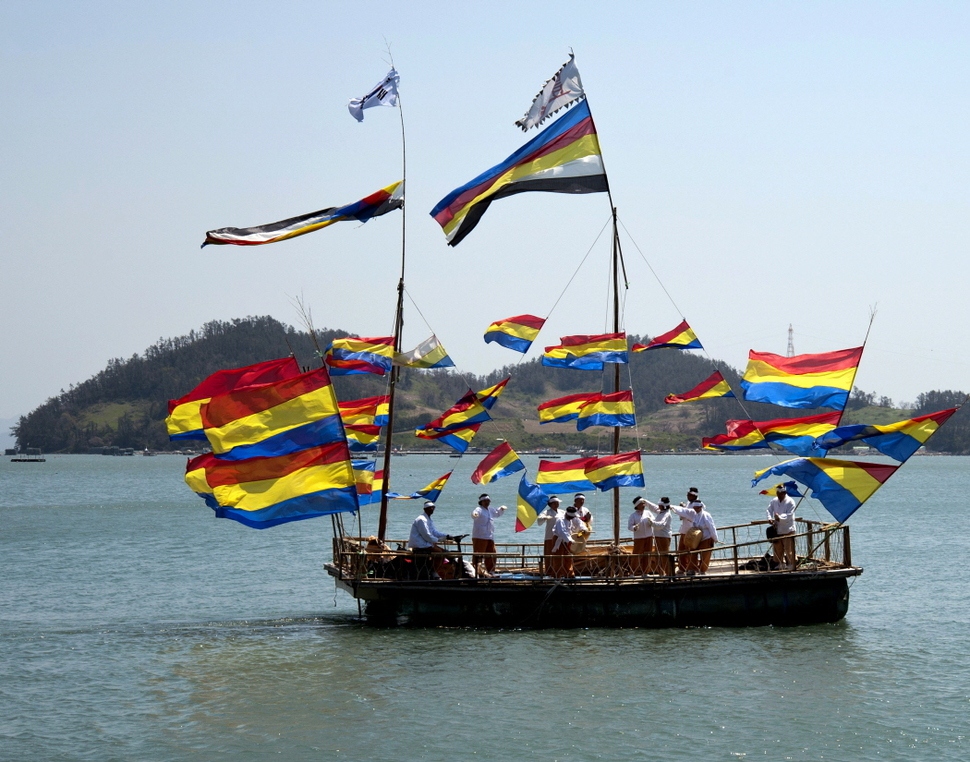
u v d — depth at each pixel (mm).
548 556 32250
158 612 38375
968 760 21469
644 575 32375
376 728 23438
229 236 33094
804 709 24609
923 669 28141
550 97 36656
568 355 36031
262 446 32125
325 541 66812
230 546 63719
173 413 33938
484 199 36312
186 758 21797
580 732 23062
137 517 90750
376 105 35562
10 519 88750
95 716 24594
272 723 23906
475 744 22406
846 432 32188
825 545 33719
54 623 36031
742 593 32125
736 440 35000
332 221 34562
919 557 55531
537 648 29984
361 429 36406
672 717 24000
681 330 35906
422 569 32219
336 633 33344
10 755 22000
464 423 34438
